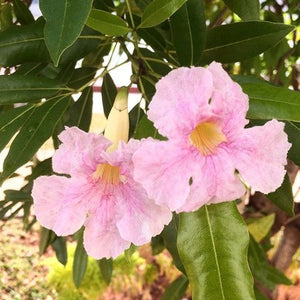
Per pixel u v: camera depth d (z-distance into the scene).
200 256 0.21
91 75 0.31
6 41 0.25
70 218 0.20
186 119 0.18
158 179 0.18
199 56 0.25
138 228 0.20
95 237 0.20
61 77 0.29
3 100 0.25
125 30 0.22
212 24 0.38
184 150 0.18
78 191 0.20
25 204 0.46
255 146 0.19
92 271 0.84
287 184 0.25
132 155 0.18
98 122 0.86
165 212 0.19
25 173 0.83
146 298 0.86
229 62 0.26
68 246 0.89
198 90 0.18
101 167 0.20
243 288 0.20
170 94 0.18
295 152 0.24
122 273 0.86
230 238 0.21
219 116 0.18
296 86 0.44
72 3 0.17
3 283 0.95
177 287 0.47
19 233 1.08
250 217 0.55
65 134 0.19
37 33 0.25
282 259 0.60
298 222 0.58
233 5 0.25
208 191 0.19
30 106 0.25
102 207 0.20
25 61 0.26
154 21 0.22
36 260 1.01
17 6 0.32
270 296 0.58
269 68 0.46
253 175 0.19
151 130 0.20
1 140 0.24
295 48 0.40
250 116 0.20
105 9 0.29
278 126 0.19
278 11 0.40
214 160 0.19
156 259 0.89
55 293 0.94
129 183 0.20
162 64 0.29
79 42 0.26
